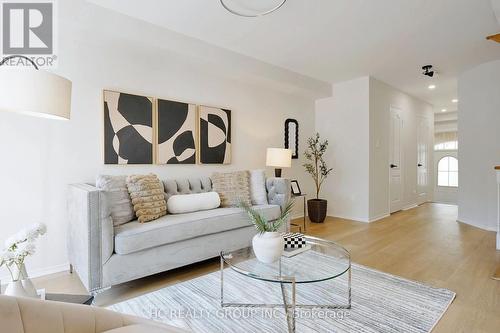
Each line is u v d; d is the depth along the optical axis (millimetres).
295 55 3533
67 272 2451
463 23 2725
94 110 2670
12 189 2270
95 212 1905
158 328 970
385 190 4820
